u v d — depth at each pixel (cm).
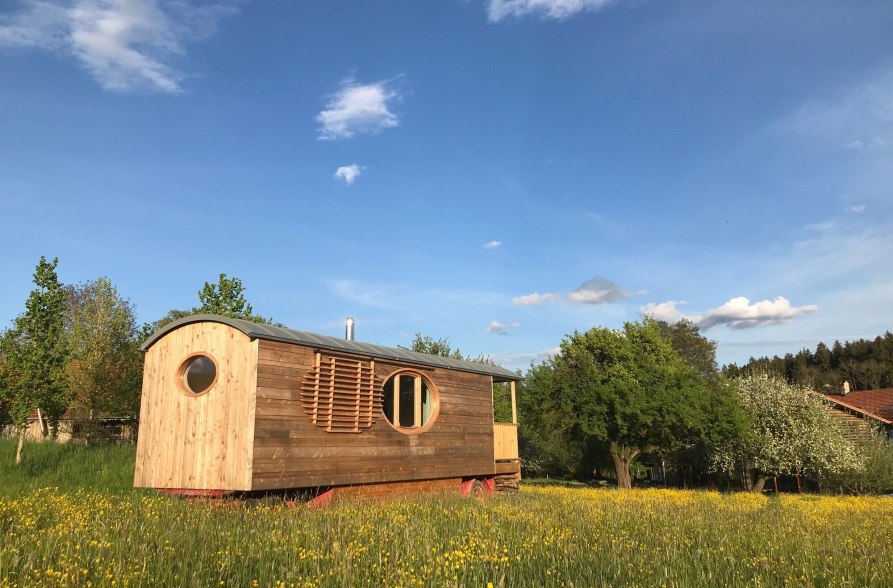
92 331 2612
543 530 809
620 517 1020
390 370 1430
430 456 1510
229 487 1073
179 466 1140
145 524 721
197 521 776
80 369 2378
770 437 2734
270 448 1103
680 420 2580
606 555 643
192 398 1157
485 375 1786
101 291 2734
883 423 3247
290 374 1170
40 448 1625
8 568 507
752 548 743
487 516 945
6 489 1181
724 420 2639
